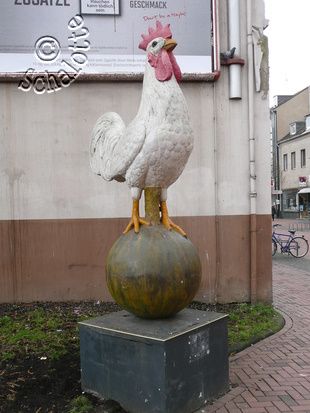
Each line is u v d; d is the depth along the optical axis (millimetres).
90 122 7539
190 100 7547
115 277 4082
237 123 7570
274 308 7656
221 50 7574
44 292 7555
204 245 7609
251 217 7559
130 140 4020
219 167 7586
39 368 4934
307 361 5309
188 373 3965
